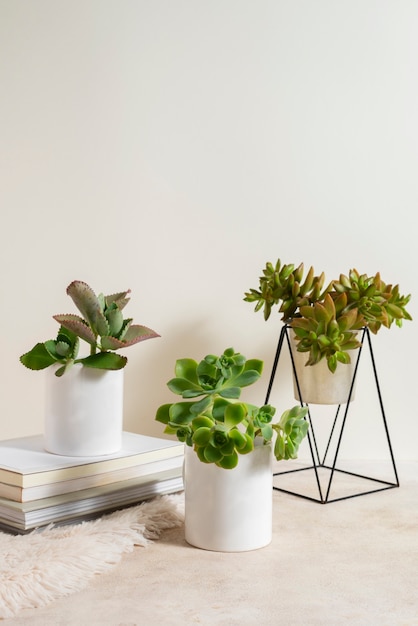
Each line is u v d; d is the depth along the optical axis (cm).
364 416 160
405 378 158
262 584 92
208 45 161
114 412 116
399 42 158
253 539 104
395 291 136
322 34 159
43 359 114
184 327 163
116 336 116
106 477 113
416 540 109
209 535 104
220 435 97
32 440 124
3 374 167
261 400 161
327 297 125
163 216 163
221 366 104
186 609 85
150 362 164
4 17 166
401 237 158
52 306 166
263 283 142
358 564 99
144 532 108
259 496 104
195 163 162
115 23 163
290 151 160
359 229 159
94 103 164
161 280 163
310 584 92
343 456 161
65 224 166
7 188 167
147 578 94
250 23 160
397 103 158
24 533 103
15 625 81
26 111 166
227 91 161
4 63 166
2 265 167
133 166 164
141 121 163
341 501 131
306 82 160
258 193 161
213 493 103
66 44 165
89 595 89
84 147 165
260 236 161
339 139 159
